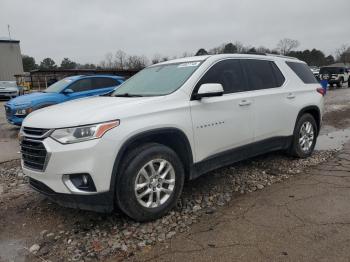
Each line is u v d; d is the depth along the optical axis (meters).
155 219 3.80
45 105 10.19
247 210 4.01
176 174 3.90
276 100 5.24
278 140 5.43
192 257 3.07
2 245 3.43
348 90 27.05
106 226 3.71
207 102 4.20
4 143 8.79
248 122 4.77
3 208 4.35
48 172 3.41
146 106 3.70
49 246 3.38
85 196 3.35
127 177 3.49
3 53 44.09
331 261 2.94
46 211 4.19
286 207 4.05
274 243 3.26
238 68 4.88
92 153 3.29
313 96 6.06
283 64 5.73
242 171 5.43
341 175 5.17
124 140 3.43
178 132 3.88
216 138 4.34
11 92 26.20
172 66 4.80
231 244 3.27
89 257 3.15
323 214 3.83
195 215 3.91
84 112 3.52
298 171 5.40
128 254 3.16
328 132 9.03
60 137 3.35
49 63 84.69
